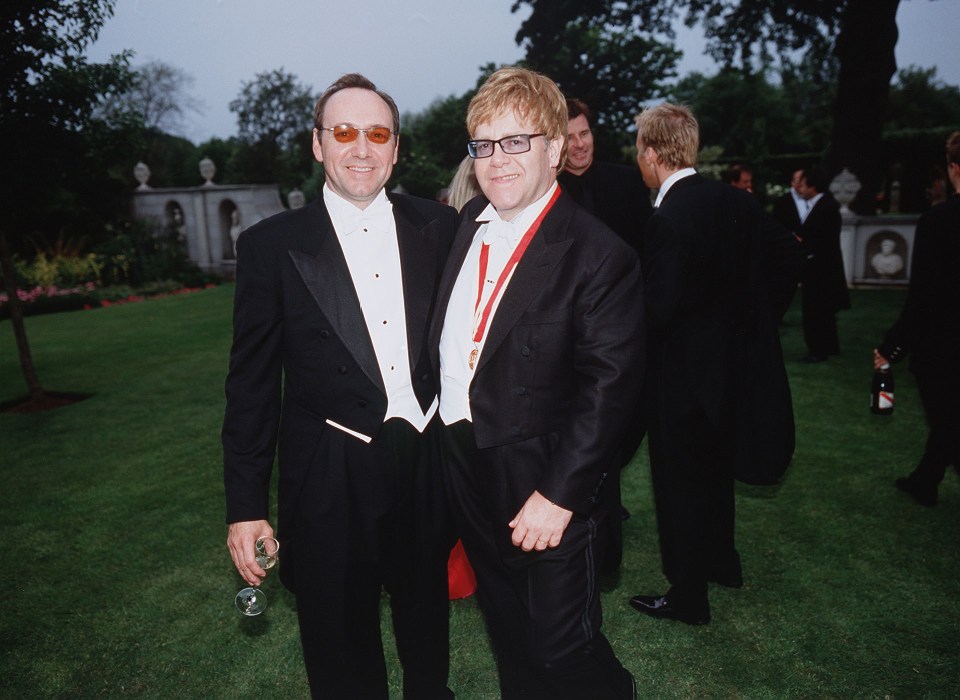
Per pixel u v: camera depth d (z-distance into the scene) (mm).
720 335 2309
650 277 2242
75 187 6098
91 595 2830
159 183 29016
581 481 1496
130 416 5406
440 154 24422
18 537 3365
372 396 1721
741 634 2404
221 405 5645
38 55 5305
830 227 5902
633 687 1700
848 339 6961
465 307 1716
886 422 4477
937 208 2730
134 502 3754
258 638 2520
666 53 25766
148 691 2254
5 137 5273
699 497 2373
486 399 1610
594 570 1657
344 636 1780
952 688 2107
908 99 52250
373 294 1758
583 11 20438
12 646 2498
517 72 1587
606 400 1505
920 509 3270
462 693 2203
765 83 42125
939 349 2816
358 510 1741
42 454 4586
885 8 13141
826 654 2283
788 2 17562
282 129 25141
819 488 3531
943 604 2523
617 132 26250
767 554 2918
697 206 2240
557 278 1563
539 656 1635
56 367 7363
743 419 2432
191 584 2898
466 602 2729
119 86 5852
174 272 17219
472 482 1725
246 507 1684
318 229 1744
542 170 1595
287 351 1765
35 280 15352
